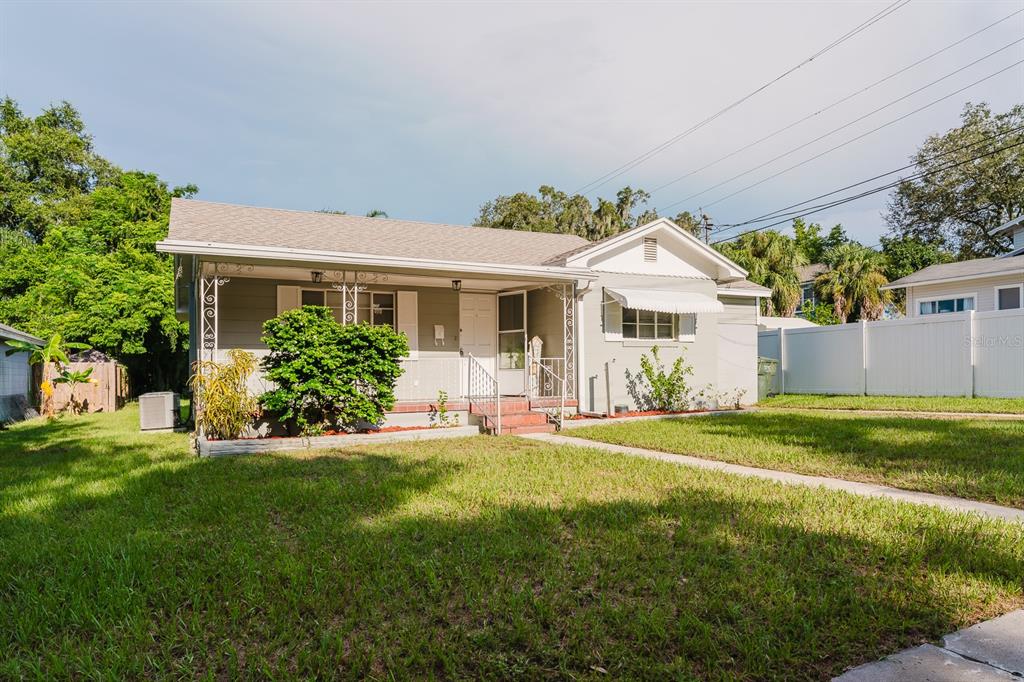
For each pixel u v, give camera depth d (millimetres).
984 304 21500
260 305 12297
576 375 13758
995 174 34938
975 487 6098
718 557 4051
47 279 22875
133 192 25828
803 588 3594
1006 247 35812
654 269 15039
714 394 15922
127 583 3770
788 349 20297
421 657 2811
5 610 3400
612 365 14398
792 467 7535
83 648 2959
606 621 3188
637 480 6645
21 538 4738
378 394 10695
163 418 12977
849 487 6449
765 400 18453
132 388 24047
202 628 3137
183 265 11844
